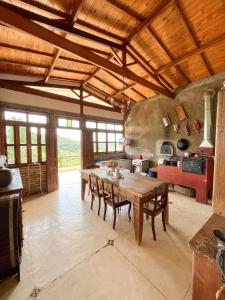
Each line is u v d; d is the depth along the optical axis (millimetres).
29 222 2963
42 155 4797
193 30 3094
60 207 3666
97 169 3996
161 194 2670
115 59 4102
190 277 1748
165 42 3480
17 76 4398
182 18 2828
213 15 2773
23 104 4445
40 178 4715
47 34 2381
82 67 4641
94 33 3180
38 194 4613
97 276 1762
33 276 1766
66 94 5461
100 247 2252
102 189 3020
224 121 1285
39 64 4082
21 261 1981
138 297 1522
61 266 1906
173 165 4738
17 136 4320
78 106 5711
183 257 2053
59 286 1644
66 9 2615
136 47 3742
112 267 1886
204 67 4035
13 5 2305
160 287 1626
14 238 1652
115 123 7020
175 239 2441
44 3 2488
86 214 3293
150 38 3428
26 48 3420
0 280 1706
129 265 1915
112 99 6605
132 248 2230
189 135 4895
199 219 3082
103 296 1534
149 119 6168
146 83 4254
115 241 2389
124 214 3303
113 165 3279
